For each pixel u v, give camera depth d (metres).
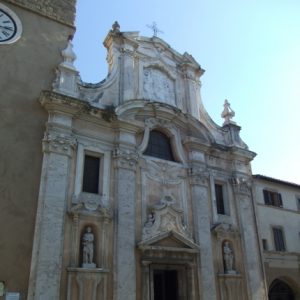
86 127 17.14
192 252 17.50
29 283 13.13
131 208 16.59
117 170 17.03
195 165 19.91
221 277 18.36
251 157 22.61
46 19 18.77
